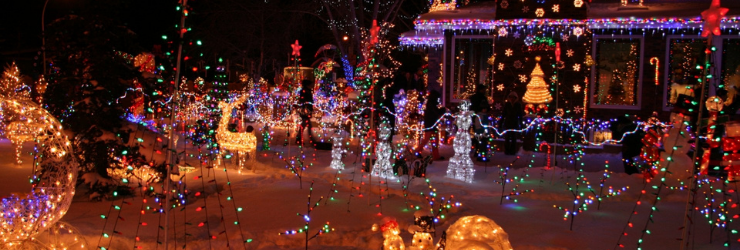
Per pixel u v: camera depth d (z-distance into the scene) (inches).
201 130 534.0
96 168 343.6
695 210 328.2
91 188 338.6
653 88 673.6
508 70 681.6
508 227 288.5
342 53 1338.6
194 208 324.8
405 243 249.0
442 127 722.8
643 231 257.8
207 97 556.1
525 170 468.1
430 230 223.9
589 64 633.0
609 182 422.3
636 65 678.5
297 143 671.8
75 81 344.2
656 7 703.7
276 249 247.6
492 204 349.1
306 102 669.9
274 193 369.7
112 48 351.6
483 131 584.4
